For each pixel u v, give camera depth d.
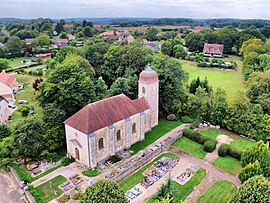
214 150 55.53
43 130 50.75
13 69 132.12
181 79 74.56
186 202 40.09
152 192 42.19
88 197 30.36
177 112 70.12
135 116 55.34
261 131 58.28
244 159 43.28
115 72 90.94
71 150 50.91
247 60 117.06
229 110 63.56
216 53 164.88
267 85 70.69
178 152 54.62
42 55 162.88
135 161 49.97
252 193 30.75
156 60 74.94
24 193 42.19
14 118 73.31
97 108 49.75
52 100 59.81
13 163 48.84
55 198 40.50
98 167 48.47
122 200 31.23
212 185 44.25
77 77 60.34
